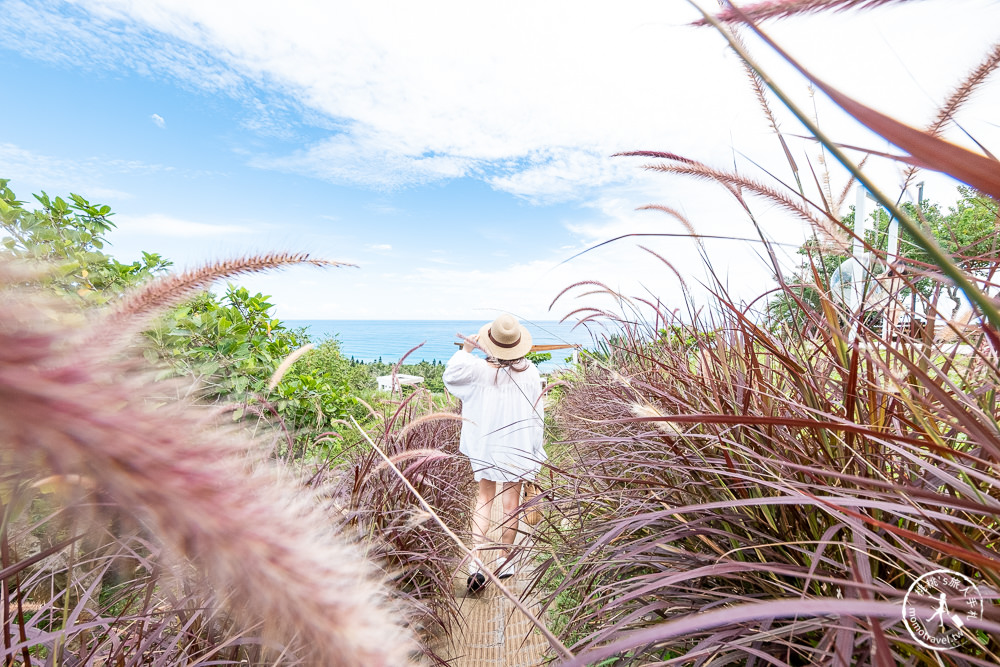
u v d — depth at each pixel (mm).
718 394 1583
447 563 2496
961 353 1094
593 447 2461
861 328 1105
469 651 2221
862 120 392
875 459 1147
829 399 1360
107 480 210
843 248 1106
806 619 1027
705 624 485
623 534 1696
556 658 1504
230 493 266
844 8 401
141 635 1204
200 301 3232
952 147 373
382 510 2189
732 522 1332
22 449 191
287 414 3551
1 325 197
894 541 1060
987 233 1012
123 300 672
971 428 703
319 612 276
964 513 1022
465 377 3775
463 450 3855
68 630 1042
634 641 507
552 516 2068
